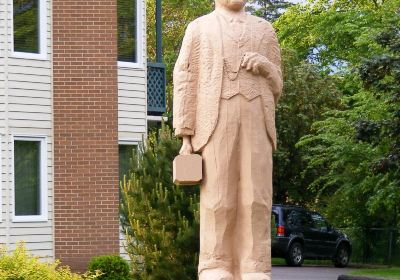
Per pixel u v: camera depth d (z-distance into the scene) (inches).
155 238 602.9
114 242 1038.4
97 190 1041.5
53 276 560.1
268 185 367.9
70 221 1035.9
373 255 1562.5
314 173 1670.8
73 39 1047.0
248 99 364.8
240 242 368.5
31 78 1032.8
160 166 622.2
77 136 1042.7
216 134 364.8
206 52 368.2
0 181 1008.9
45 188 1033.5
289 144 1681.8
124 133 1103.6
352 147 1331.2
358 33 1630.2
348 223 1579.7
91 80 1047.6
